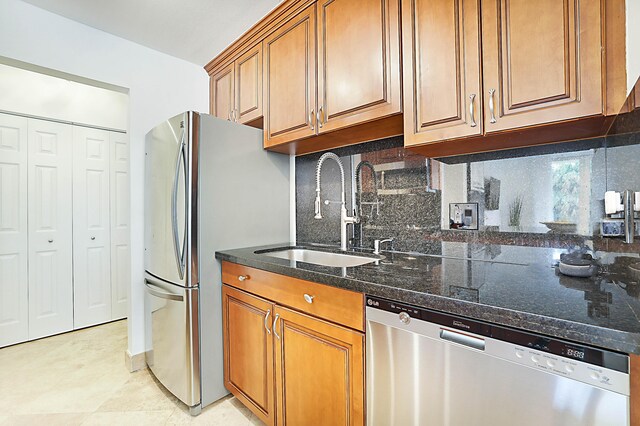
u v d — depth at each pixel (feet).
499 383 2.45
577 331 2.09
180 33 6.71
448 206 4.79
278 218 6.86
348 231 6.05
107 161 9.78
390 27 4.11
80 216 9.29
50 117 8.75
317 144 5.97
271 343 4.64
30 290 8.49
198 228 5.43
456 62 3.59
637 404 1.93
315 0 5.00
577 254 3.65
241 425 5.18
